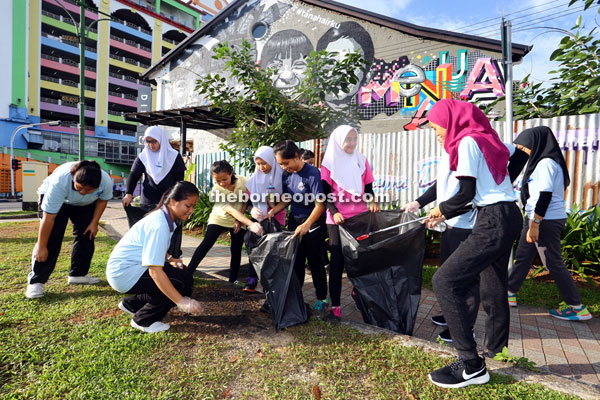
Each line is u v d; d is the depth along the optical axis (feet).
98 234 24.11
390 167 21.86
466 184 6.74
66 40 130.72
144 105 57.16
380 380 6.68
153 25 149.07
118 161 142.92
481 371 6.41
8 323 8.78
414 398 6.15
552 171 9.86
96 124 138.41
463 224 8.84
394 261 9.27
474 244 6.78
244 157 24.63
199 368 7.02
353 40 34.42
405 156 21.43
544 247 10.49
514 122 18.42
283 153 9.64
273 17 39.29
